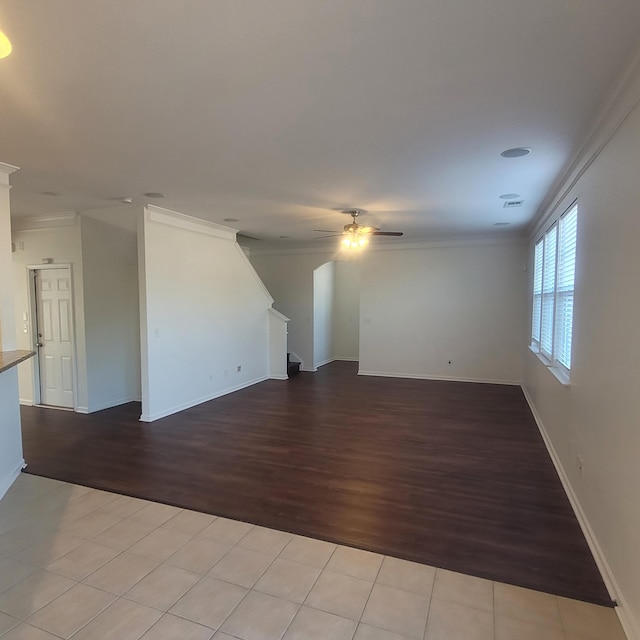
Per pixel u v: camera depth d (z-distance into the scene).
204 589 2.18
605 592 2.15
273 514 2.94
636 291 1.90
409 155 3.13
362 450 4.16
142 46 1.76
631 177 2.00
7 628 1.92
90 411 5.50
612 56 1.84
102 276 5.63
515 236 7.15
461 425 4.98
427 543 2.59
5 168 3.38
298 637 1.87
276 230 6.65
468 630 1.91
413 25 1.63
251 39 1.72
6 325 3.47
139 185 3.96
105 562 2.40
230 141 2.85
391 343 8.03
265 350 7.76
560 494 3.23
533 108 2.36
